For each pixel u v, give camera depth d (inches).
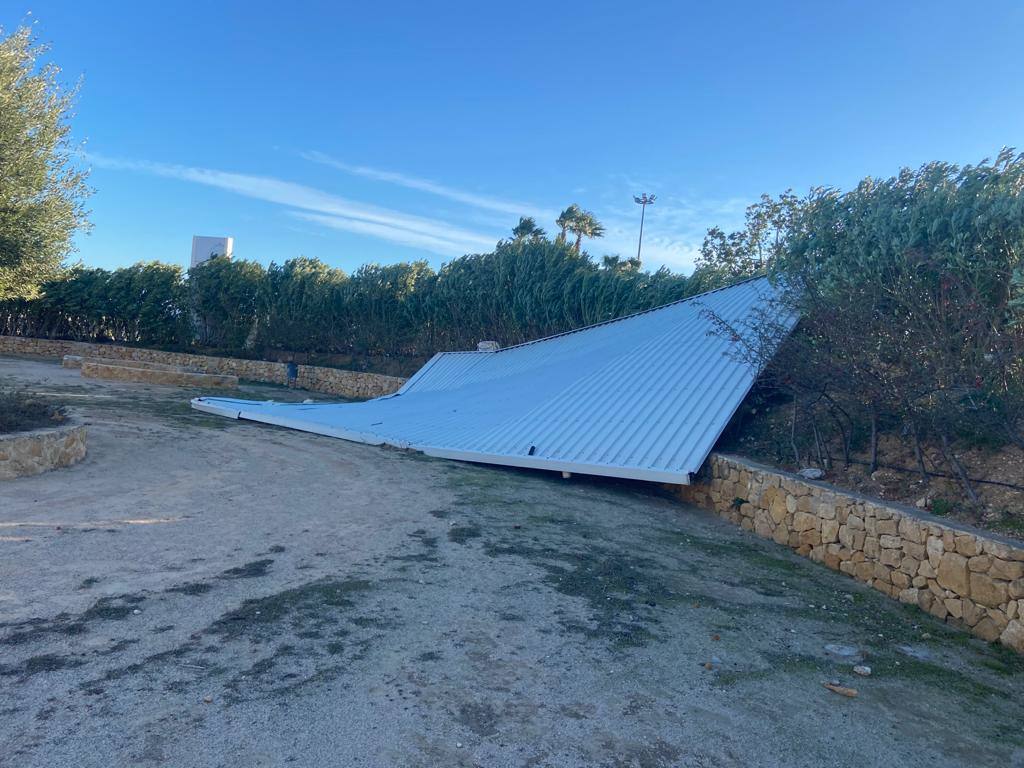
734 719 159.5
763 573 289.0
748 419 481.1
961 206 334.6
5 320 1630.2
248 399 957.8
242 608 198.7
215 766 123.1
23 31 495.2
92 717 135.6
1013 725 170.4
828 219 434.9
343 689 155.8
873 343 332.8
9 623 175.8
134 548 246.4
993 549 227.0
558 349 792.3
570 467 450.3
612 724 151.6
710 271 1042.7
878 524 281.1
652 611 227.3
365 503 350.9
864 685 186.1
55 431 372.5
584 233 2193.7
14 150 466.9
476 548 281.7
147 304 1579.7
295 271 1427.2
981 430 301.9
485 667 174.2
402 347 1269.7
